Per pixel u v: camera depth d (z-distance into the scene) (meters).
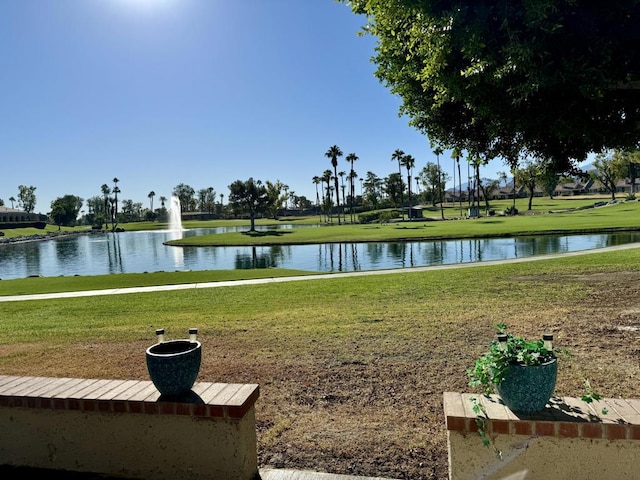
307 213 132.12
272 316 8.66
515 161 6.47
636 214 50.53
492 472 2.57
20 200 136.25
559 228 36.12
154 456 3.05
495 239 33.31
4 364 6.05
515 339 2.72
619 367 4.86
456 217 74.69
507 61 3.77
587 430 2.45
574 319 7.02
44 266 33.81
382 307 9.03
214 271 19.58
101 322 9.05
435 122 6.55
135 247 48.81
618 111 4.76
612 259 15.07
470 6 3.87
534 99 4.32
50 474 3.19
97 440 3.13
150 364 3.02
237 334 7.20
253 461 3.13
